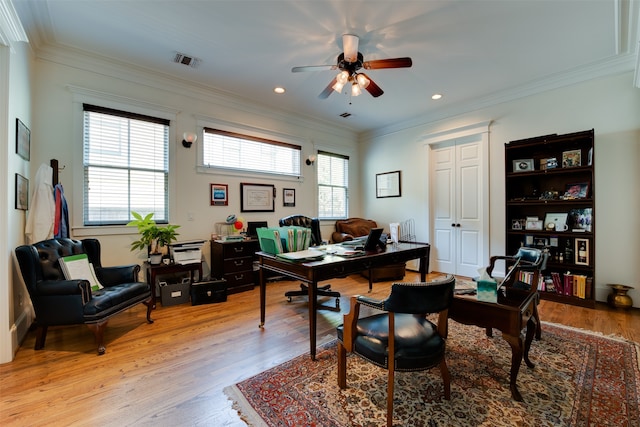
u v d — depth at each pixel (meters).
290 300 3.40
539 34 2.69
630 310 3.02
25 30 2.46
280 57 3.12
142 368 1.95
